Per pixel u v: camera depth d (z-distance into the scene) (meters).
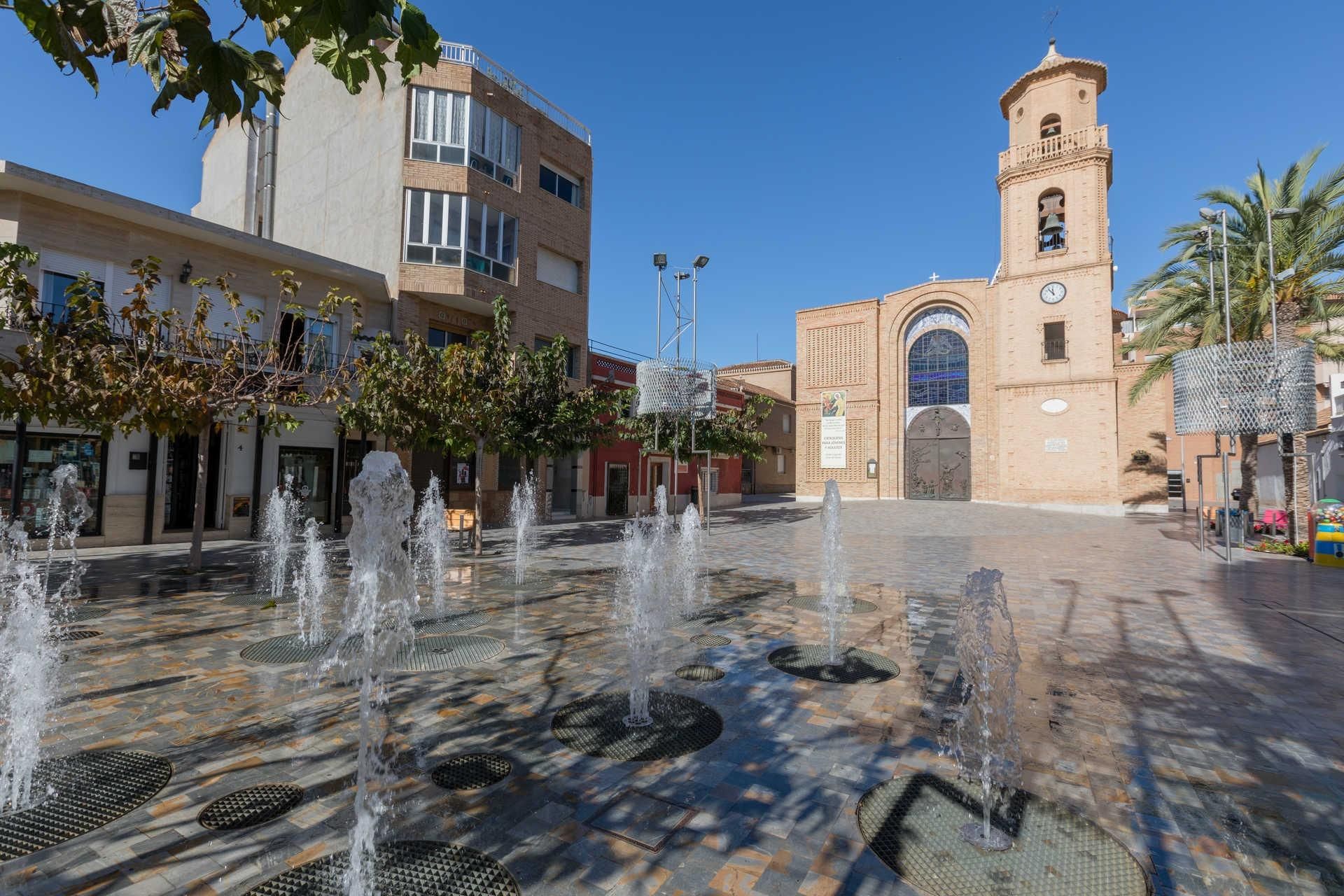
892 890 2.59
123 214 12.30
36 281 11.45
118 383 7.72
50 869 2.67
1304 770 3.67
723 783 3.47
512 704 4.58
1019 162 27.98
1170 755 3.86
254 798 3.25
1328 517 11.93
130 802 3.18
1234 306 14.80
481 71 18.42
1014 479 27.56
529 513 19.59
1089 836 2.98
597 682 5.07
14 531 11.12
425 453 17.38
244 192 22.23
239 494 14.17
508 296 18.72
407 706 4.51
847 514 24.27
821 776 3.56
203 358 9.27
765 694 4.86
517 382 12.41
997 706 4.63
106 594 8.05
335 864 2.71
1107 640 6.50
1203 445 28.05
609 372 23.78
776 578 10.19
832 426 32.81
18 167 10.84
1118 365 27.72
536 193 19.89
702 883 2.62
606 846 2.88
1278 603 8.43
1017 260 27.89
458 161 17.56
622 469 23.00
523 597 8.34
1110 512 25.19
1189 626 7.12
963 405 29.73
